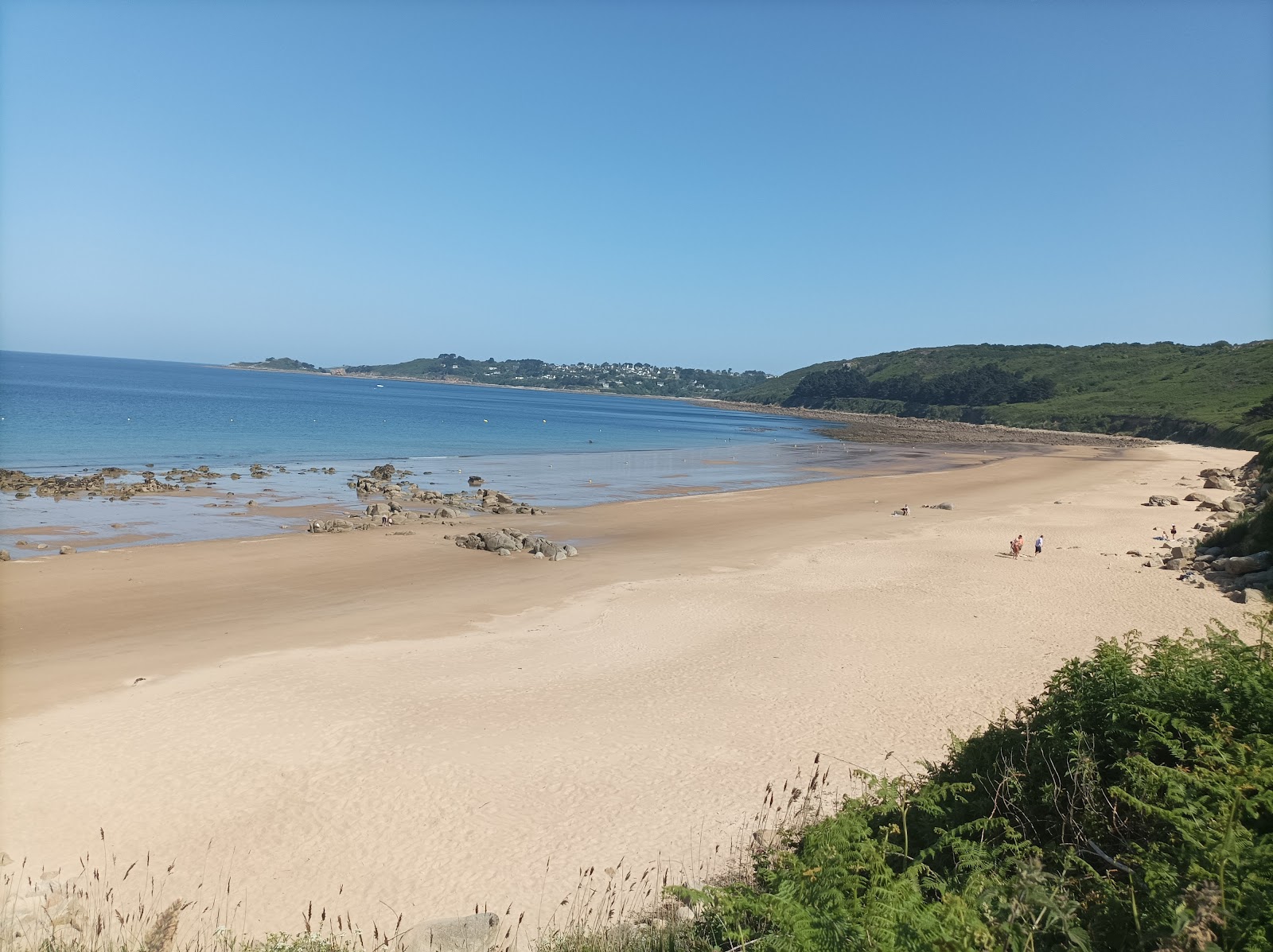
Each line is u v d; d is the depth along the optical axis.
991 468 77.81
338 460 66.69
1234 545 30.02
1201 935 4.36
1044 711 8.43
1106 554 32.38
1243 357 164.62
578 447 91.25
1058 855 6.33
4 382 149.38
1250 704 7.04
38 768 13.66
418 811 12.57
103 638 21.02
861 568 30.19
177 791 13.08
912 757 14.18
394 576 28.55
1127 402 154.75
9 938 8.58
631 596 25.95
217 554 30.92
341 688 17.61
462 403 190.88
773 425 164.62
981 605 24.59
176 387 179.62
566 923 9.41
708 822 12.08
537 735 15.38
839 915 5.34
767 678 18.47
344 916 9.96
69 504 40.88
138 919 9.57
